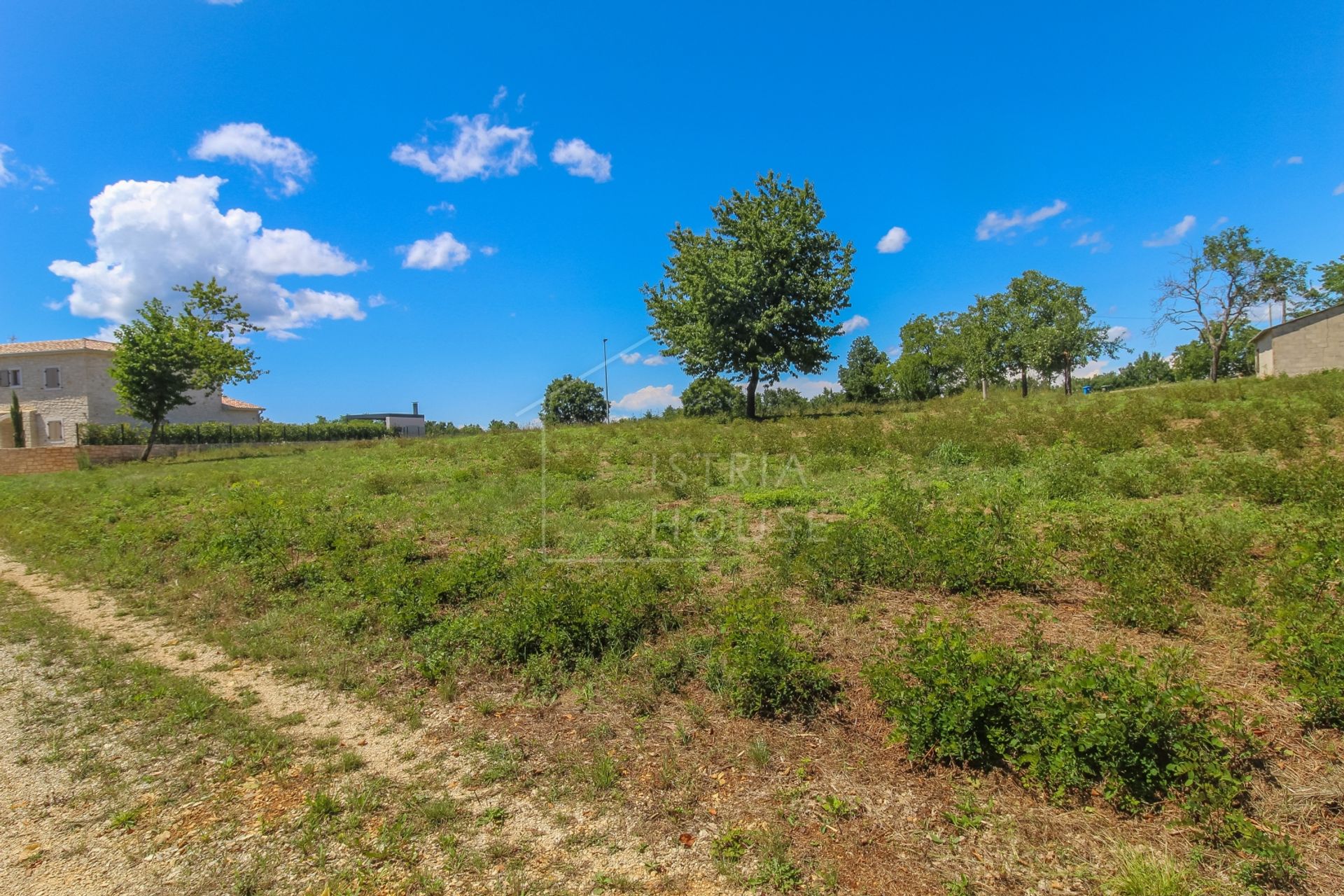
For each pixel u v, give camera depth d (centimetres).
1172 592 495
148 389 2697
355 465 1798
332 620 606
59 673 529
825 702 406
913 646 379
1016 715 323
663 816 321
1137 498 834
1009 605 526
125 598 728
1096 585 562
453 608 611
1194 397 1781
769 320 2616
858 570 603
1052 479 890
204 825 330
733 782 343
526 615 511
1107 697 308
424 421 6328
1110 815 295
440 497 1174
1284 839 267
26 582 827
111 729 433
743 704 405
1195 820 284
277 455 2652
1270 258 3278
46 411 3656
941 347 4047
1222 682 388
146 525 1039
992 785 321
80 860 305
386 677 495
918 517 714
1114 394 2330
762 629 424
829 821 308
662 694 436
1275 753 325
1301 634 369
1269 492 745
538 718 424
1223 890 251
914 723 337
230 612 664
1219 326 3628
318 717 444
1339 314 2825
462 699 457
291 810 341
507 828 320
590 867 291
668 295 2989
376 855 301
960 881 266
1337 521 609
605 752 379
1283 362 2908
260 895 280
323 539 828
